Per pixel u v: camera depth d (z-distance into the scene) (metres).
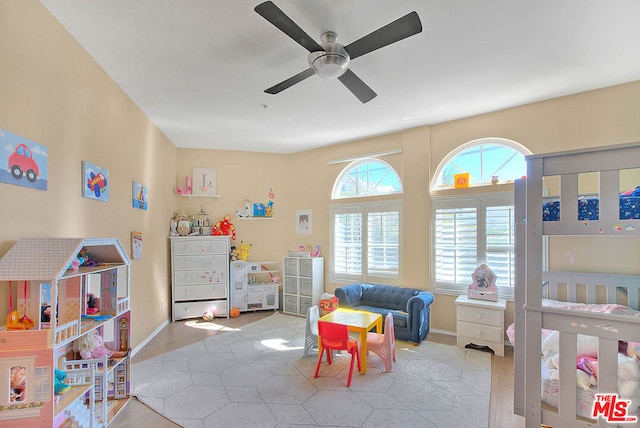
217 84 3.19
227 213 5.69
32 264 1.74
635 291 3.10
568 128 3.52
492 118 4.00
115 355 2.54
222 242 5.23
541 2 2.05
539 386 1.97
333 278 5.44
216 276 5.18
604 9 2.12
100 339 2.41
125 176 3.37
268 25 2.28
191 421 2.36
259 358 3.52
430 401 2.63
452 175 4.43
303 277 5.31
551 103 3.62
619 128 3.27
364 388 2.85
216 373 3.15
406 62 2.80
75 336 1.95
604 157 1.79
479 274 3.97
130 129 3.50
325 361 3.44
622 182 3.18
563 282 3.39
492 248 4.02
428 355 3.59
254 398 2.68
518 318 2.35
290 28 1.90
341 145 5.41
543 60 2.78
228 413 2.46
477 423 2.34
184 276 5.04
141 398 2.67
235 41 2.47
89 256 2.50
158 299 4.48
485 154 4.19
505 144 3.97
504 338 3.86
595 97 3.38
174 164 5.33
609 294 3.19
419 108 3.86
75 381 2.21
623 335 1.73
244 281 5.41
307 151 5.81
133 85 3.20
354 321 3.35
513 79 3.13
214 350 3.76
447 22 2.25
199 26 2.28
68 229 2.37
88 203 2.65
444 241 4.37
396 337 4.03
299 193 5.87
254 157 5.88
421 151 4.54
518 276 2.36
